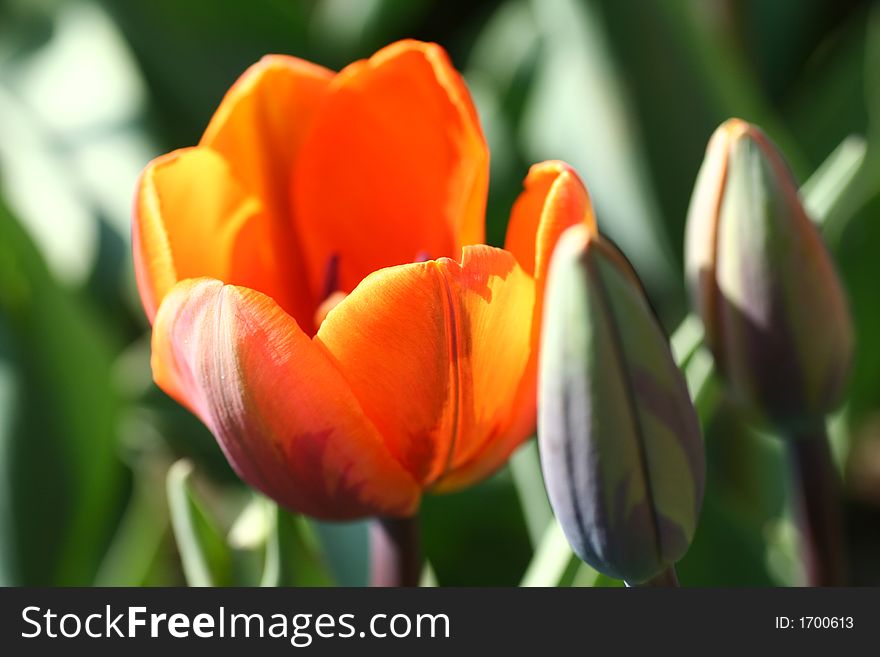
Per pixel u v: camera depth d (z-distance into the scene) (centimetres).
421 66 44
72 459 54
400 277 41
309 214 45
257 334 41
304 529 52
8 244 54
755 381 44
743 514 54
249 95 44
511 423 42
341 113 44
